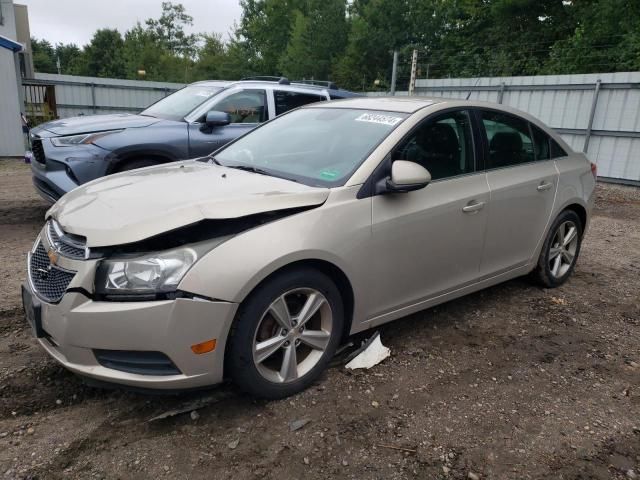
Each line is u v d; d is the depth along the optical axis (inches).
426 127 145.5
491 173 159.8
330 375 130.8
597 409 123.9
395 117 146.8
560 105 514.6
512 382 133.5
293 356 119.0
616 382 136.3
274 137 162.7
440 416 117.8
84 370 103.8
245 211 110.6
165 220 105.7
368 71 1254.3
